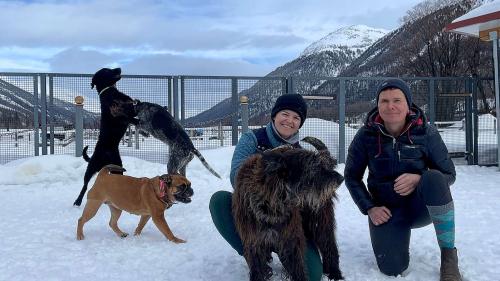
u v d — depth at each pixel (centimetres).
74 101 989
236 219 350
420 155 381
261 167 330
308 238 369
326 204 363
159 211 504
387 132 385
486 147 1108
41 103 1004
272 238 338
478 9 1024
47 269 411
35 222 594
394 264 375
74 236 528
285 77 1056
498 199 686
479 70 2878
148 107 712
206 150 1029
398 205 388
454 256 361
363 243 473
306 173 326
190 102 1031
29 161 917
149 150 1023
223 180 896
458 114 1097
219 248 470
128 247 484
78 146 979
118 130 701
